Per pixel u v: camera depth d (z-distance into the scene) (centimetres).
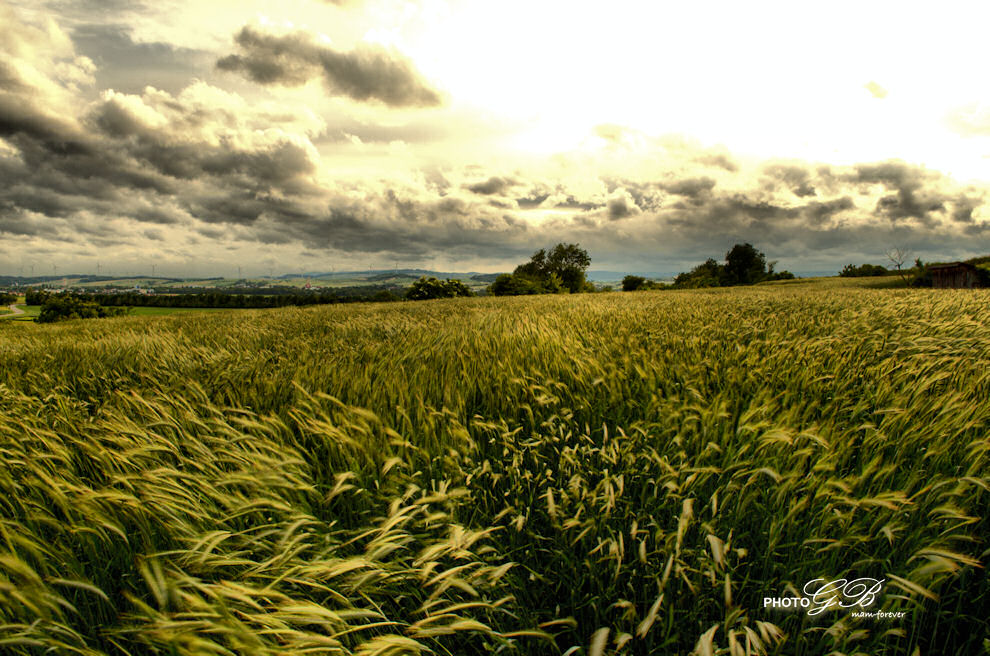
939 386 297
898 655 137
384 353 450
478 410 295
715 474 196
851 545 147
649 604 145
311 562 136
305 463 192
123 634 128
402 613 148
